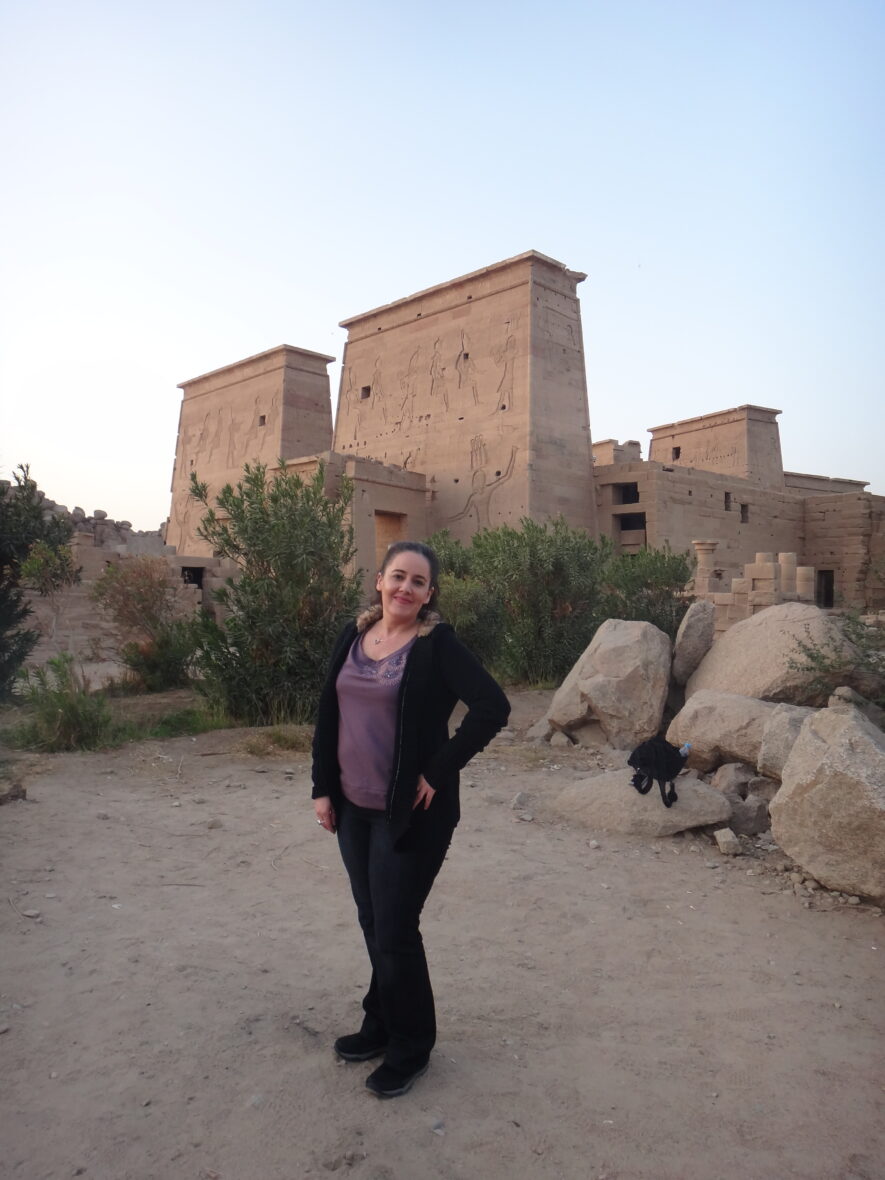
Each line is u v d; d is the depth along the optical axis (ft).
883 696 24.75
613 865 17.57
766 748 20.39
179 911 14.56
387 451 110.52
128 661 44.91
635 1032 10.92
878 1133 8.90
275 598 33.63
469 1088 9.48
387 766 9.45
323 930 13.91
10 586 40.50
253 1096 9.17
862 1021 11.36
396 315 112.68
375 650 9.80
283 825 19.85
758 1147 8.61
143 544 114.32
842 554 119.03
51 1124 8.63
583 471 101.04
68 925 13.70
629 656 29.04
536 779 24.91
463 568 56.75
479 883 16.37
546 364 97.91
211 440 134.92
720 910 15.33
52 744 27.68
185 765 26.05
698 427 147.33
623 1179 8.07
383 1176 8.00
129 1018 10.78
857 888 15.53
